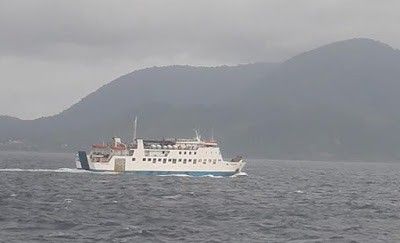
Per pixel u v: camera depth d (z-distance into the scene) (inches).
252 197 6791.3
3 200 5556.1
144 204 5570.9
